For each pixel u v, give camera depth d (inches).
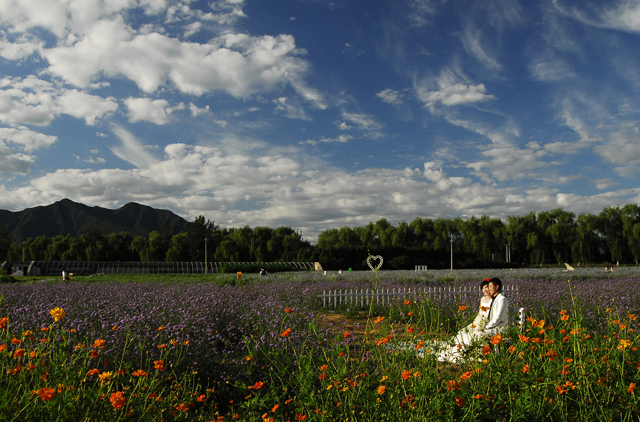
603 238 3110.2
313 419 137.0
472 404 128.8
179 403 159.2
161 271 1999.3
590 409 144.8
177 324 260.7
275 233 3895.2
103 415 137.4
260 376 203.3
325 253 2632.9
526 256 3309.5
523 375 152.0
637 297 514.0
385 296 550.3
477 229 3491.6
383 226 3836.1
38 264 1887.3
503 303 246.2
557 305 431.2
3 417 118.8
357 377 159.5
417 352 170.6
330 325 308.3
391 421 134.5
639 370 155.2
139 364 196.2
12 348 186.1
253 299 498.0
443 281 901.8
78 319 244.7
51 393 118.6
